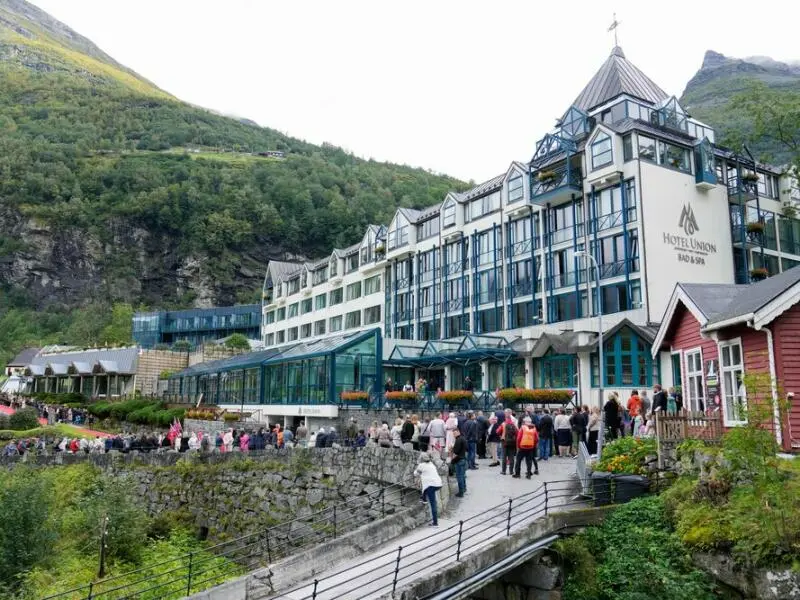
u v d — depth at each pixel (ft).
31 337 441.68
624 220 127.54
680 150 135.54
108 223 523.70
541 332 136.26
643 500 48.55
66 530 80.48
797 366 50.19
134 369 261.03
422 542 47.06
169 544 83.56
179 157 643.04
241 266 525.75
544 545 43.42
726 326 55.72
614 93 151.74
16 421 178.29
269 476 84.58
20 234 505.25
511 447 66.03
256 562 77.20
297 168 631.15
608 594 41.91
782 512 36.65
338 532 69.67
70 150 601.62
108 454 108.88
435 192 562.25
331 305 237.25
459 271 172.35
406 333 191.83
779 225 158.51
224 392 185.68
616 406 70.79
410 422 75.82
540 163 148.15
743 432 38.78
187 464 96.89
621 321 112.68
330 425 130.00
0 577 66.90
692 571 40.42
